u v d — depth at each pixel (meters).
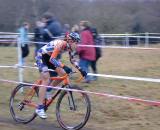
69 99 7.36
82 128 7.60
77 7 38.16
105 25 34.91
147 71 14.80
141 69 15.31
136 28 34.09
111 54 20.86
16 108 8.03
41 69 7.59
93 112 8.73
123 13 36.09
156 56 19.17
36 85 7.71
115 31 34.56
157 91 10.84
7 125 7.70
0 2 37.84
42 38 11.26
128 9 36.56
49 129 7.48
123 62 17.58
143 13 35.56
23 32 14.02
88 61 11.65
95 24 35.38
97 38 12.83
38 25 12.45
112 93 10.57
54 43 7.37
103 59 18.83
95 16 36.12
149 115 8.48
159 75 13.84
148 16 35.28
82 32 11.66
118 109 8.95
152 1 36.81
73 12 37.94
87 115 7.18
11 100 8.09
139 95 10.41
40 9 37.94
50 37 11.01
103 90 10.92
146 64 16.66
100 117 8.38
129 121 8.11
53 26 11.01
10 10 37.66
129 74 14.12
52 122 8.02
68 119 7.39
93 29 12.80
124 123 7.95
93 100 9.74
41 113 7.61
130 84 11.77
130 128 7.63
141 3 36.84
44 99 7.60
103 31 34.81
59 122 7.48
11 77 13.14
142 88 11.22
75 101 7.32
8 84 11.84
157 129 7.55
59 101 7.49
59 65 7.25
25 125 7.78
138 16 35.31
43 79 7.62
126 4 37.03
